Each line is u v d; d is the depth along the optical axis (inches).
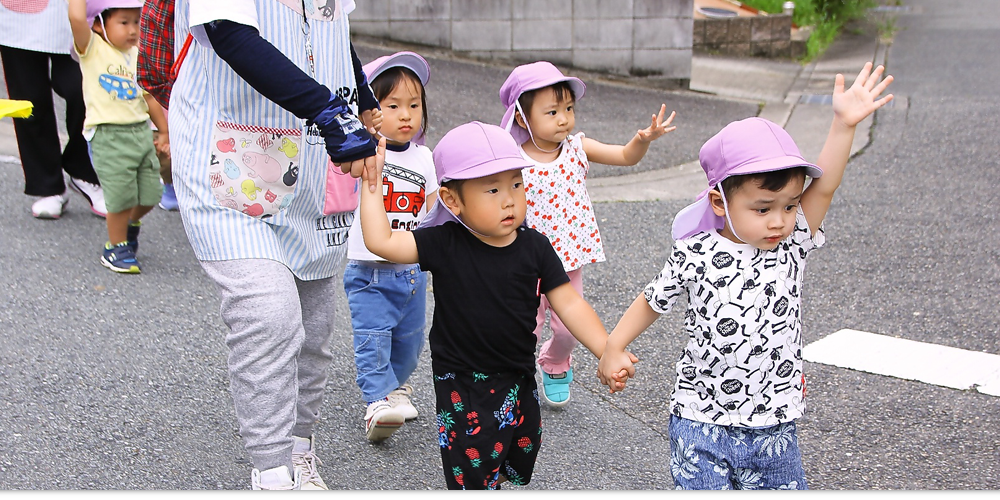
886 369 169.2
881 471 136.0
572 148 155.0
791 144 103.0
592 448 143.3
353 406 154.5
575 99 152.7
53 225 235.8
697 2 546.0
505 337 106.7
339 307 195.5
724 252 105.2
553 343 150.9
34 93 228.8
